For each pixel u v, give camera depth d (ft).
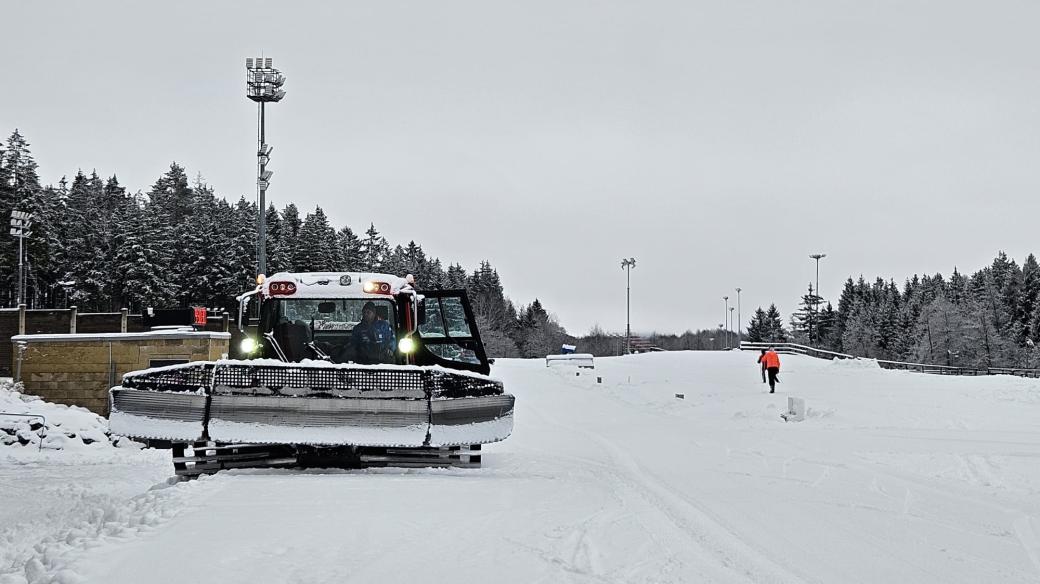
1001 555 24.02
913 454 48.70
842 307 504.43
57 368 106.52
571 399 103.14
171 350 106.73
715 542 23.67
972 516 30.14
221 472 32.27
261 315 38.27
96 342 106.73
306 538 20.98
